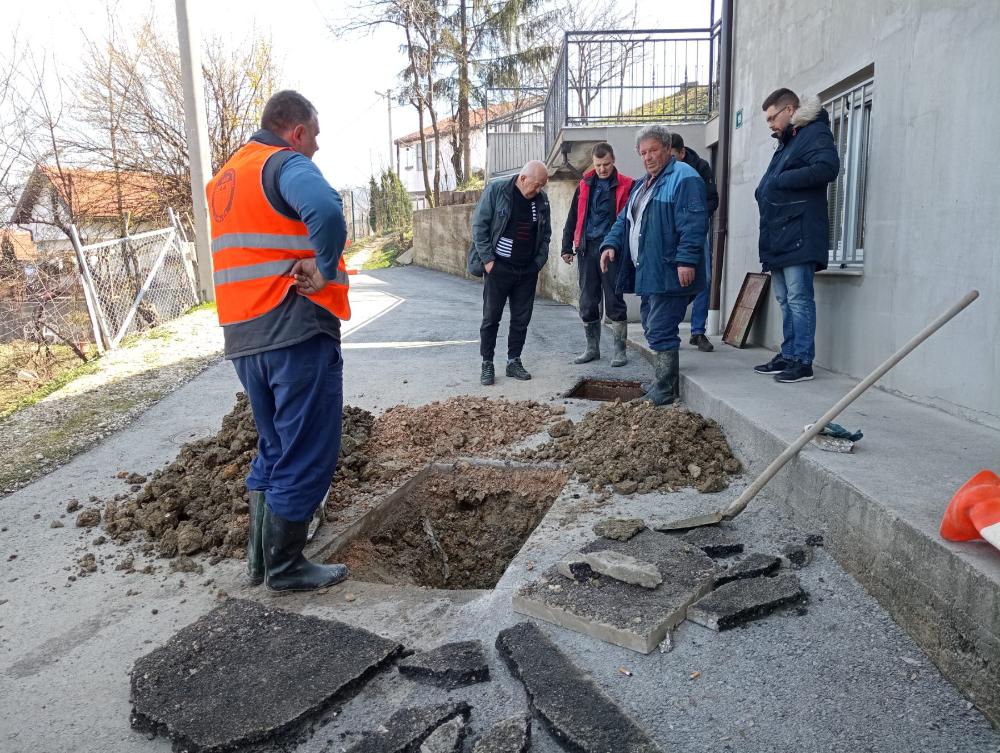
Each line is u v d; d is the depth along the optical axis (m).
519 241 5.87
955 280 3.80
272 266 2.77
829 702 2.16
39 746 2.16
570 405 5.49
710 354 6.40
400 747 2.00
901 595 2.47
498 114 26.44
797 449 3.18
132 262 9.77
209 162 11.16
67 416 5.61
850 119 5.14
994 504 2.17
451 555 4.08
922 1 4.03
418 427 4.88
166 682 2.34
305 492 2.90
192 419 5.53
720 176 7.63
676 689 2.24
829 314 5.30
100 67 13.66
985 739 1.98
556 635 2.55
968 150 3.66
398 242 27.64
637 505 3.67
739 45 7.25
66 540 3.59
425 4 23.16
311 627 2.61
